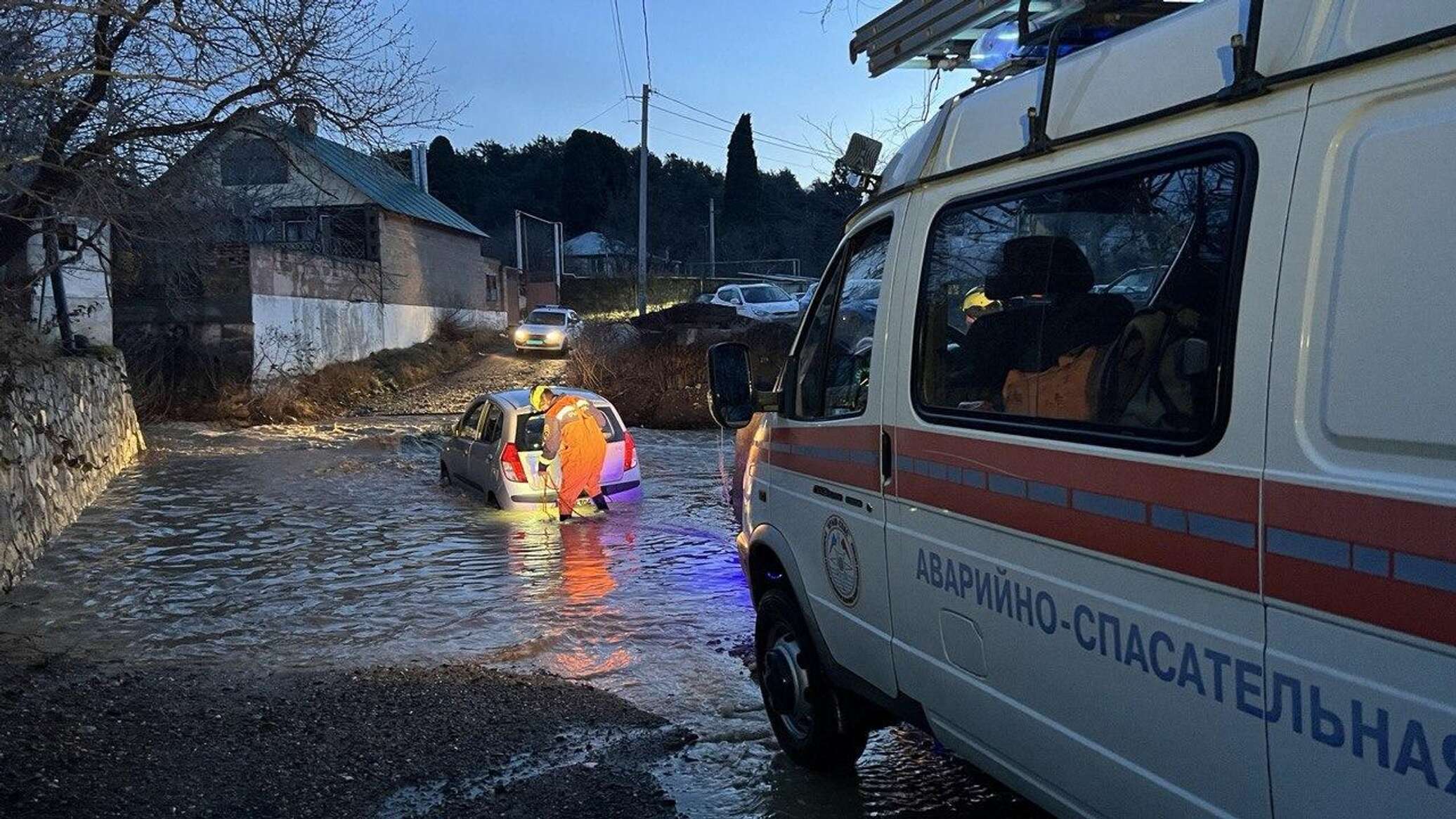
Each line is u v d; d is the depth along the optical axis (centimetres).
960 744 331
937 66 471
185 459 1680
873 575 376
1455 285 181
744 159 8331
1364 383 195
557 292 5509
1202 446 228
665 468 1596
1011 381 301
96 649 693
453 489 1371
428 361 3158
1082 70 290
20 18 782
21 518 955
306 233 2858
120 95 890
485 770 460
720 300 3222
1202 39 249
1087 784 269
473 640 704
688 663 645
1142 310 258
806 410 444
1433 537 179
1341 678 196
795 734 465
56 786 417
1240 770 219
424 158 4272
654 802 428
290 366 2462
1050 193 295
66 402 1259
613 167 9106
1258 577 214
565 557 970
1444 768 177
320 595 836
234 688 577
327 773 449
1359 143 203
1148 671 244
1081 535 265
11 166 827
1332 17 213
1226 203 233
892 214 388
